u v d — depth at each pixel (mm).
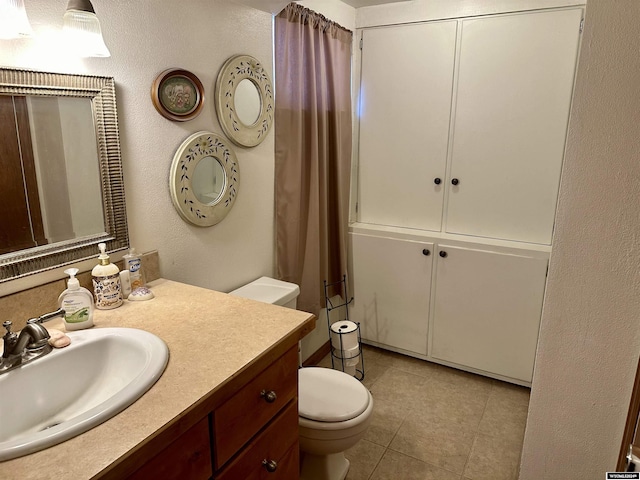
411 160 2639
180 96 1583
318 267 2428
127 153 1451
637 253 1071
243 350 1107
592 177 1079
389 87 2611
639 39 983
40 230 1230
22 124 1152
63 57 1230
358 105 2732
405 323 2754
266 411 1188
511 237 2455
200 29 1648
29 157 1179
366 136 2752
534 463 1328
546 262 2270
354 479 1843
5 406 948
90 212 1351
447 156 2527
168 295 1456
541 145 2283
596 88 1038
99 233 1389
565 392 1229
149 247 1579
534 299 2340
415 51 2490
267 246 2189
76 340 1107
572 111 1071
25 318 1203
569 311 1174
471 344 2576
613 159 1052
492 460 1947
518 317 2404
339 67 2477
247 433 1125
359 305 2887
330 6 2365
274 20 2012
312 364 2684
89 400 1085
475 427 2168
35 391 1004
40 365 1015
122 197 1428
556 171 2277
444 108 2479
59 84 1206
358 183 2850
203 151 1691
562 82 2180
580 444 1246
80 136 1290
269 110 2016
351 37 2594
